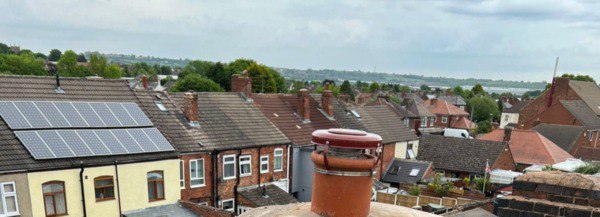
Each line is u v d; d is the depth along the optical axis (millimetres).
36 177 15773
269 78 74125
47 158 16188
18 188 15406
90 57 103375
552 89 55688
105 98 21328
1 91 18500
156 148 19438
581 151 41219
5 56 82188
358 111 37156
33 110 18078
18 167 15422
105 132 18922
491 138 42094
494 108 89188
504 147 36344
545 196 6824
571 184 6598
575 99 55406
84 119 19031
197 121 23719
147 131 20375
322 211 3139
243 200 23484
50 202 16375
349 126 33781
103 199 17734
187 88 60906
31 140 16625
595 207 6324
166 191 19750
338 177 3002
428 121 69625
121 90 22500
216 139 23203
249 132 25203
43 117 17984
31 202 15719
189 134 22516
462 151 37375
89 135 18281
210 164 22391
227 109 26438
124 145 18656
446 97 100375
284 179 26562
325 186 3076
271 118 28906
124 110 20922
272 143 25281
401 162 34562
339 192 3025
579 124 49781
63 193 16641
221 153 22703
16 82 19312
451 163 36500
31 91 19297
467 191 27844
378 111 39156
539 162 37094
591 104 56688
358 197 3039
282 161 26281
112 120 19844
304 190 28172
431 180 32219
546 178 6875
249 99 28500
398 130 37375
